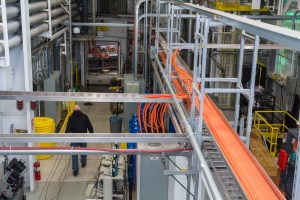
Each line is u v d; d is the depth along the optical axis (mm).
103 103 12156
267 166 6504
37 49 7965
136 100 4332
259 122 7727
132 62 13180
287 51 8148
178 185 5160
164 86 5676
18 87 6566
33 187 6812
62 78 10602
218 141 3086
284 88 8148
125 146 6219
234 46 5781
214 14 2570
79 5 12688
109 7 13094
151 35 9523
